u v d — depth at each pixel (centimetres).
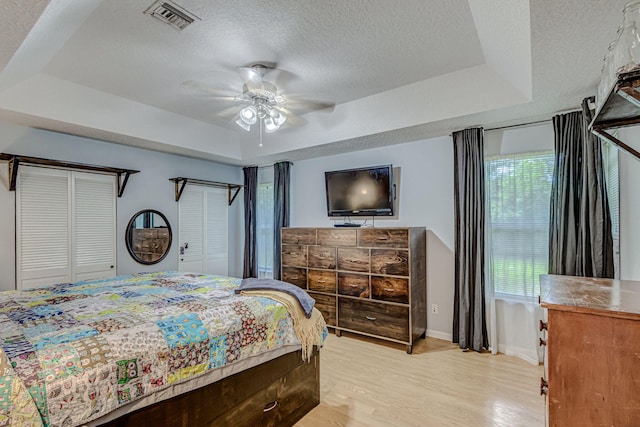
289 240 416
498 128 317
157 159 415
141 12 185
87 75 264
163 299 202
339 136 361
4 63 187
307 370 221
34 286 310
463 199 324
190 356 150
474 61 245
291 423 205
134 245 388
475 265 318
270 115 281
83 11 176
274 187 479
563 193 267
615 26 150
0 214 294
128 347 134
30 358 115
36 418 104
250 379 179
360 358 306
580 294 142
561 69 196
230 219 518
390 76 270
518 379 263
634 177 208
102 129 315
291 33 207
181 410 147
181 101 321
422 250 352
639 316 112
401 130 326
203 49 226
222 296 211
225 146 434
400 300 324
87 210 348
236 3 177
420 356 309
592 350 119
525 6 144
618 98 136
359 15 189
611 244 237
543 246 297
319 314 232
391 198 369
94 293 220
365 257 349
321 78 273
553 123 278
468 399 234
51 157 321
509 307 312
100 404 119
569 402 122
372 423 207
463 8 182
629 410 114
